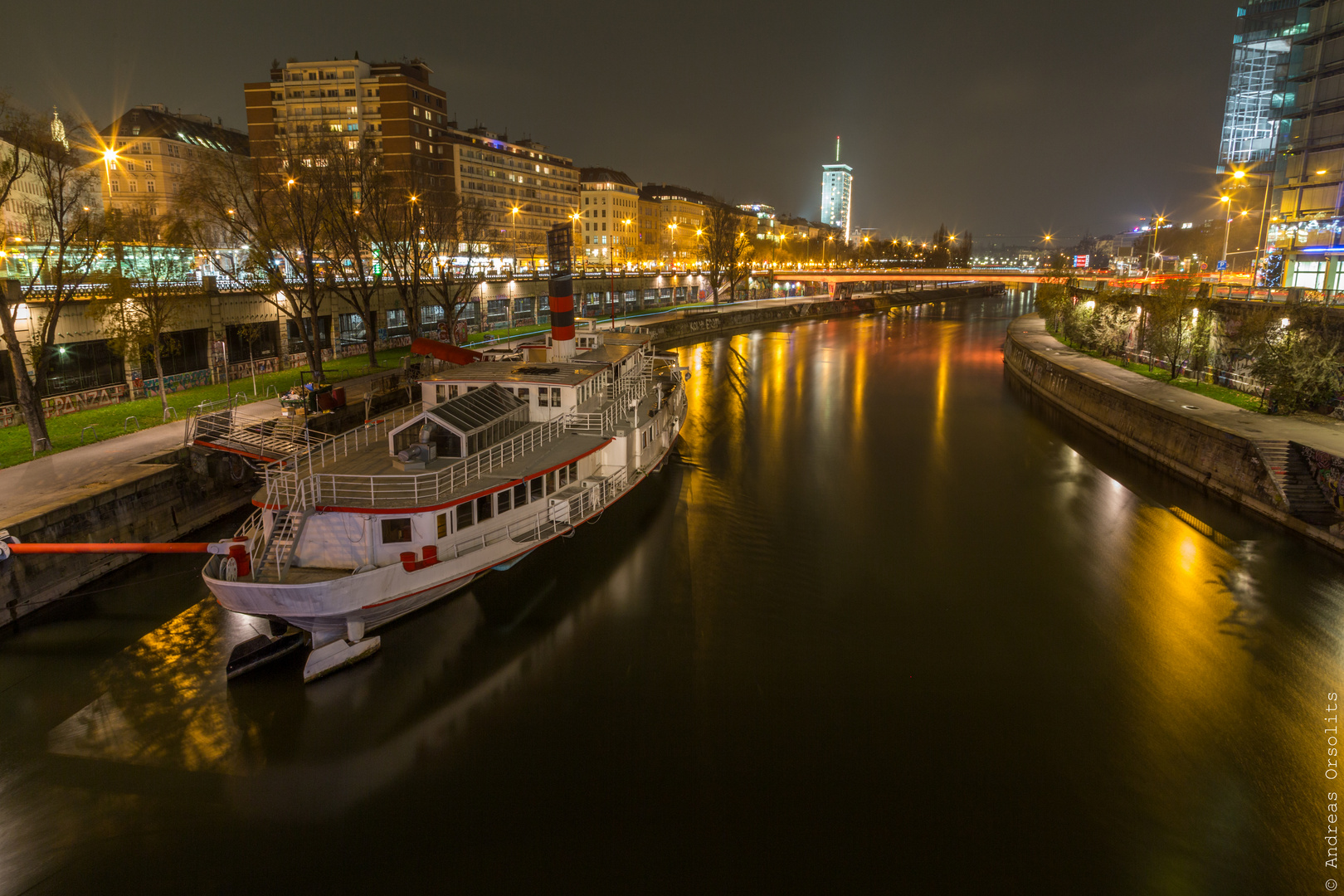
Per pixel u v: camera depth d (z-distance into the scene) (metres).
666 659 20.19
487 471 22.20
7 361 30.84
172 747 16.50
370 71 117.44
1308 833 14.61
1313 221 61.06
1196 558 26.31
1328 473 28.17
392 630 20.48
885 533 28.80
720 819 14.80
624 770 16.11
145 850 13.95
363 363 50.31
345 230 47.44
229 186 42.72
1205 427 33.56
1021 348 64.94
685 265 167.25
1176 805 15.30
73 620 21.06
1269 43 91.06
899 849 14.10
